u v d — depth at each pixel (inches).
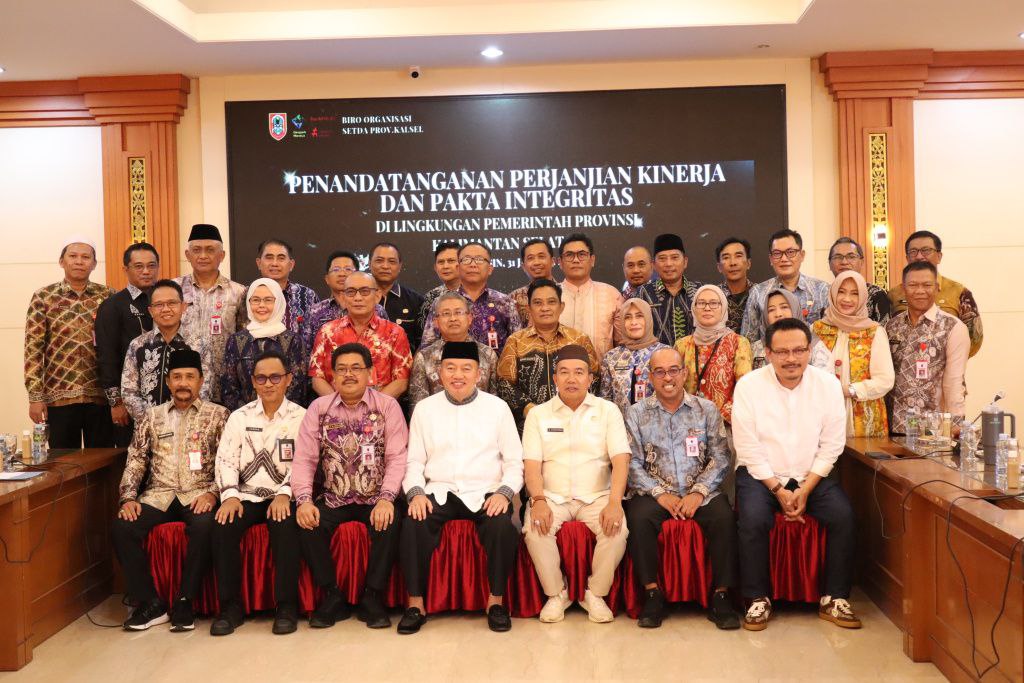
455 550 155.2
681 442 159.6
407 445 162.6
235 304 194.7
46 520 151.9
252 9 231.9
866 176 254.8
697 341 176.2
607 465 161.5
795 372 152.6
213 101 261.9
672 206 260.2
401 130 262.7
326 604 154.6
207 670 134.9
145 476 167.2
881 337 170.9
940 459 151.1
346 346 158.4
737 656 135.8
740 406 156.4
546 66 260.4
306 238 262.8
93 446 206.7
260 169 262.5
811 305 195.0
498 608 150.6
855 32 235.3
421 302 221.1
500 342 195.0
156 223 260.5
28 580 141.5
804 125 257.8
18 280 264.5
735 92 258.4
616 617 154.8
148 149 260.4
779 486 152.3
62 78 259.3
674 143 259.8
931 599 131.7
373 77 261.6
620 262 261.7
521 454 161.9
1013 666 106.3
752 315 193.5
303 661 137.6
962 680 121.2
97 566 171.6
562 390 159.3
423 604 153.9
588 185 261.1
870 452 155.4
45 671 136.4
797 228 258.4
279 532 153.3
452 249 207.9
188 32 227.1
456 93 261.7
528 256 204.8
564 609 155.3
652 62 259.1
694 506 153.8
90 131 263.7
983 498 121.9
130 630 154.3
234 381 180.5
